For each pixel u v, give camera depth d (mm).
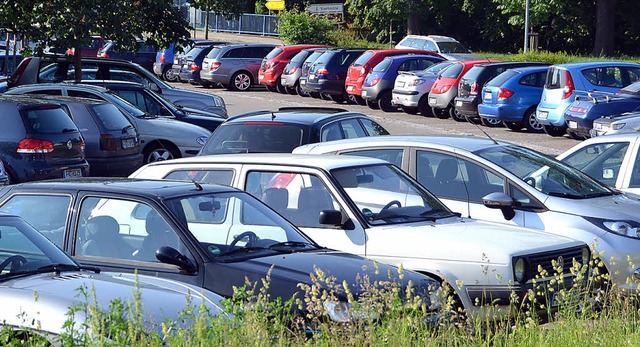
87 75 68000
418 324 16297
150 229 20156
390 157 27688
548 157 28109
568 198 25531
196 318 14852
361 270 19156
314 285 17203
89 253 20484
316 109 39094
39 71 67062
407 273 19562
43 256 18578
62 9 64188
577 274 19219
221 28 186375
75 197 21250
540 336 16750
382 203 23578
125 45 67312
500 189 25891
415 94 86250
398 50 96562
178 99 70188
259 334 14719
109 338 14289
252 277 18719
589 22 165875
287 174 24297
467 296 21344
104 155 47781
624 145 31250
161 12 69562
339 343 15508
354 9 180625
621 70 69125
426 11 172875
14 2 64438
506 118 73438
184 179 25781
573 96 67875
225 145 35688
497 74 77875
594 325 17500
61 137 42062
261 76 113562
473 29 182125
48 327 15281
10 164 40812
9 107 41281
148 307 15898
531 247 21703
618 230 24547
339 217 22531
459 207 25984
